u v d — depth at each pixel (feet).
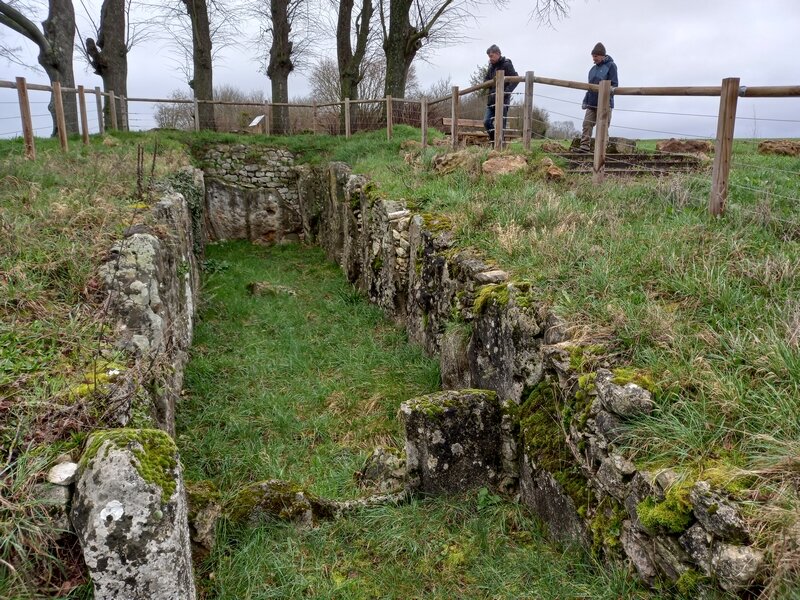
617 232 13.69
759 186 17.26
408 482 10.89
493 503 10.55
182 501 7.11
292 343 20.67
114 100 46.01
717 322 9.22
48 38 45.93
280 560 9.14
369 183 27.94
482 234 16.63
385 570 9.01
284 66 57.47
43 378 8.84
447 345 15.06
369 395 16.62
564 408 9.40
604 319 10.01
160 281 13.89
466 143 33.73
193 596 7.39
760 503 6.06
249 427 14.83
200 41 53.01
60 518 6.75
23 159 25.00
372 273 25.95
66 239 13.71
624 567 7.58
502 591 8.28
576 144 28.02
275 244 44.78
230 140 46.26
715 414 7.40
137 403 9.02
